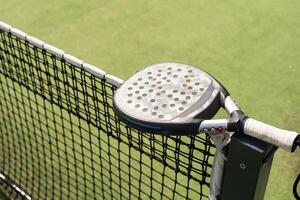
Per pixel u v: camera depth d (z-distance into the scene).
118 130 2.35
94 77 2.18
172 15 5.71
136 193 3.34
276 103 4.34
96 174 3.53
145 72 1.60
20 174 3.55
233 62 4.91
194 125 1.42
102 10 5.86
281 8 5.69
